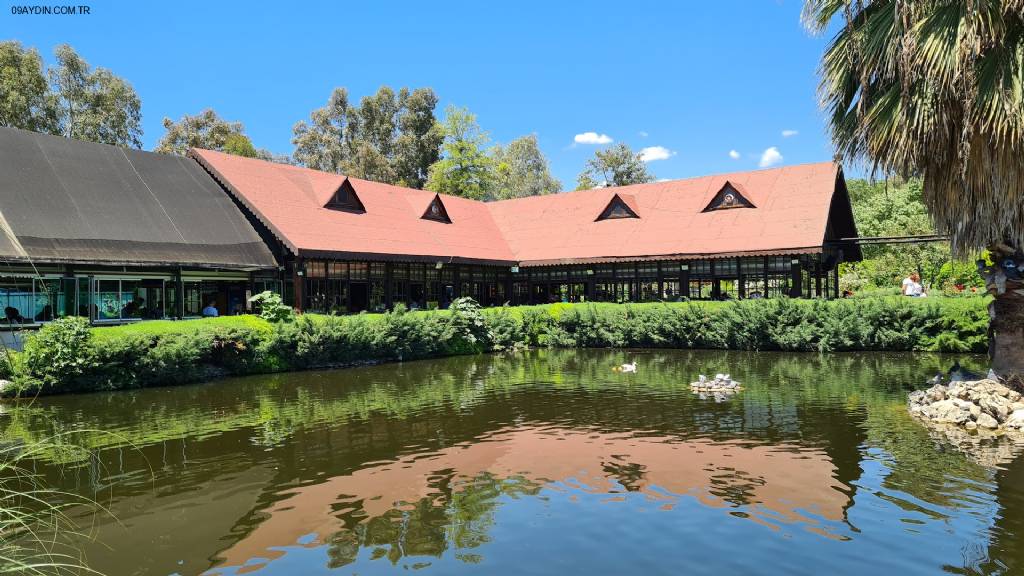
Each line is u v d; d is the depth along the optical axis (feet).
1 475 26.13
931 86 30.73
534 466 26.30
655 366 59.82
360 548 18.58
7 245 53.42
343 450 29.43
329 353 62.59
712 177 98.68
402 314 69.26
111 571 17.31
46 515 21.59
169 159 78.84
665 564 17.15
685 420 34.37
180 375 52.21
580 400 41.32
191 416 38.11
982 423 31.32
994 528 18.80
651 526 19.74
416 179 189.26
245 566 17.53
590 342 82.43
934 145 32.58
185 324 54.75
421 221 96.43
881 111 33.76
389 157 191.21
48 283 56.95
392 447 29.81
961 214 34.12
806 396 40.88
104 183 68.08
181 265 63.82
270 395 45.88
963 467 24.61
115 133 136.26
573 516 20.71
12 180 60.49
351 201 88.48
